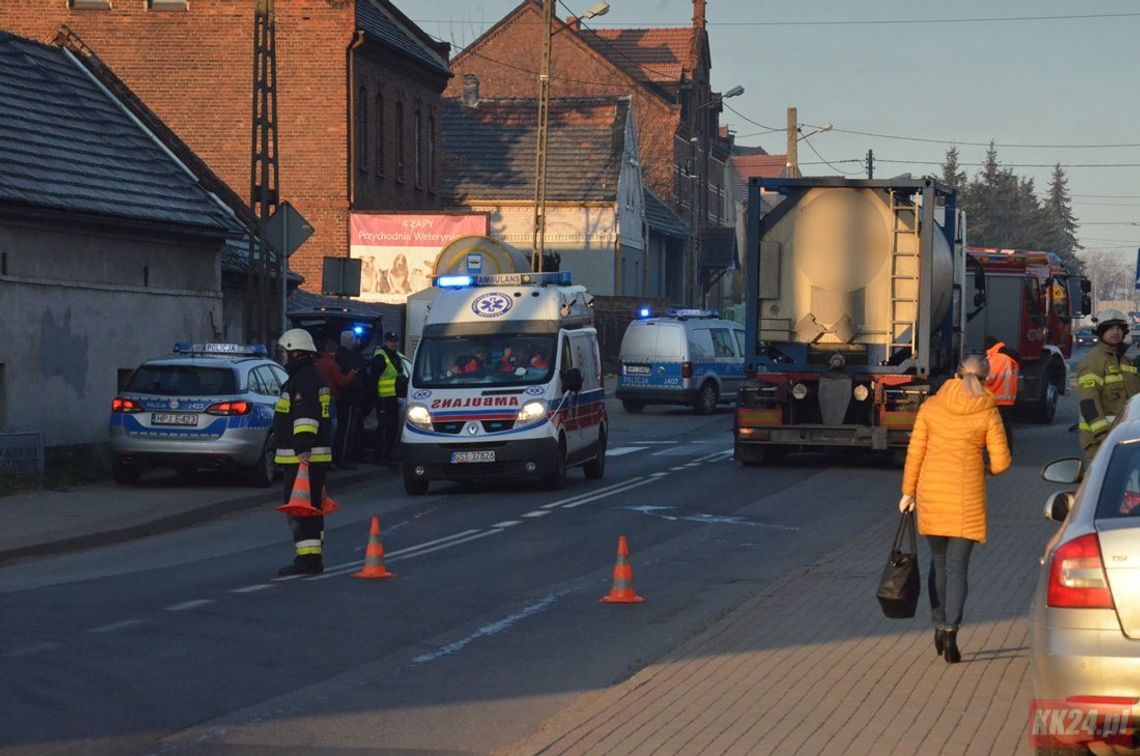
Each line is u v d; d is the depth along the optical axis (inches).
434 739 464.1
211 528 1056.8
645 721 475.8
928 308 1341.0
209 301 1625.2
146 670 557.3
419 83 3110.2
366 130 2810.0
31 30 2738.7
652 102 4446.4
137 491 1214.9
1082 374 817.5
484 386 1243.2
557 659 588.4
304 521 813.9
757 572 816.9
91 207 1397.6
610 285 3565.5
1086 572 395.2
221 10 2714.1
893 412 1358.3
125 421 1226.0
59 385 1381.6
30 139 1446.9
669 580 789.2
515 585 772.0
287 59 2711.6
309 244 2731.3
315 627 650.8
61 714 489.4
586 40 4507.9
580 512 1095.0
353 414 1455.5
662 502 1156.5
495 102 3823.8
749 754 435.5
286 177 2723.9
